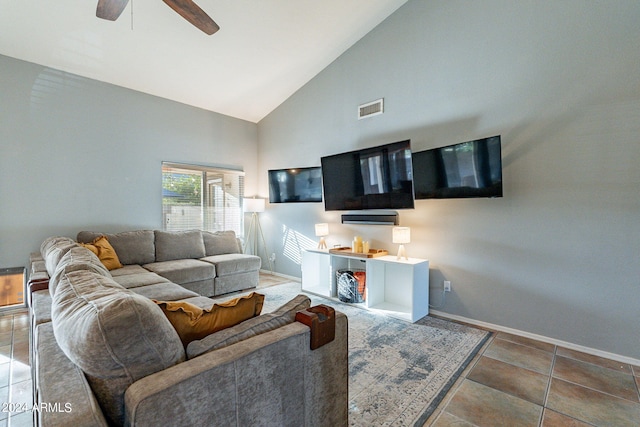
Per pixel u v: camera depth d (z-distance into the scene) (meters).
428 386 1.90
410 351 2.36
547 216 2.51
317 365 1.16
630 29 2.14
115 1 1.92
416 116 3.29
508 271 2.72
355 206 3.74
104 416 0.76
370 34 3.71
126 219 4.00
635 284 2.16
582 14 2.32
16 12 2.69
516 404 1.73
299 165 4.72
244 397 0.91
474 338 2.59
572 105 2.38
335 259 3.78
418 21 3.26
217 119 4.96
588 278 2.34
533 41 2.54
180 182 4.54
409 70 3.35
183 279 3.50
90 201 3.71
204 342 0.98
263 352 0.96
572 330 2.41
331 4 3.18
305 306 1.34
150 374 0.83
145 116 4.16
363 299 3.53
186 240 4.17
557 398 1.79
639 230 2.14
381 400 1.76
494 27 2.74
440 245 3.15
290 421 1.06
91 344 0.74
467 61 2.91
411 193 3.12
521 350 2.38
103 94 3.80
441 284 3.15
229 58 3.72
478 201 2.89
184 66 3.74
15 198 3.23
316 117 4.43
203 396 0.81
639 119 2.12
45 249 2.61
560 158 2.44
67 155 3.54
